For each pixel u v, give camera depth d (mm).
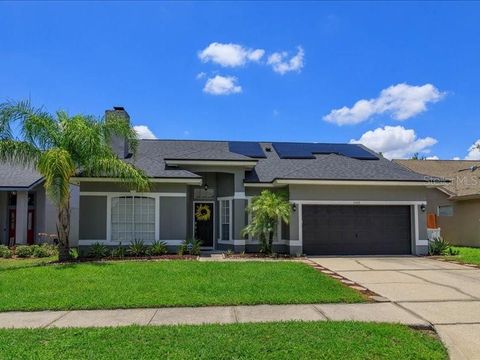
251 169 19594
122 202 17359
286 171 19375
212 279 10852
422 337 6410
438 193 25875
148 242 17266
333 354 5543
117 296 8945
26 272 12016
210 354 5508
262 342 5977
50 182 13758
